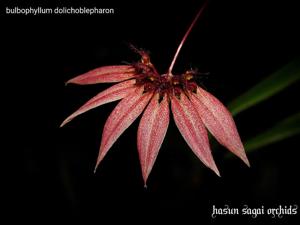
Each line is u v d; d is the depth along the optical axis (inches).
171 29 10.1
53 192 9.9
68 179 9.8
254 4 9.9
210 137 7.4
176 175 10.0
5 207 9.7
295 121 7.1
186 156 9.8
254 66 10.0
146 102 6.0
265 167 10.4
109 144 5.7
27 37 9.9
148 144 5.7
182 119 5.9
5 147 10.0
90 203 9.9
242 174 10.4
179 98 6.0
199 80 6.4
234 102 7.0
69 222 9.8
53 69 10.3
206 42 10.1
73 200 9.7
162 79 6.1
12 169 9.9
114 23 10.1
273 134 7.1
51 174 10.0
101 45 10.2
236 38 10.1
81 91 10.3
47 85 10.3
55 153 10.0
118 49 10.2
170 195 9.9
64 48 10.2
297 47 9.8
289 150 10.5
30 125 10.1
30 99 10.2
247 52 10.0
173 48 10.1
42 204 9.8
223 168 10.3
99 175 10.1
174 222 9.8
